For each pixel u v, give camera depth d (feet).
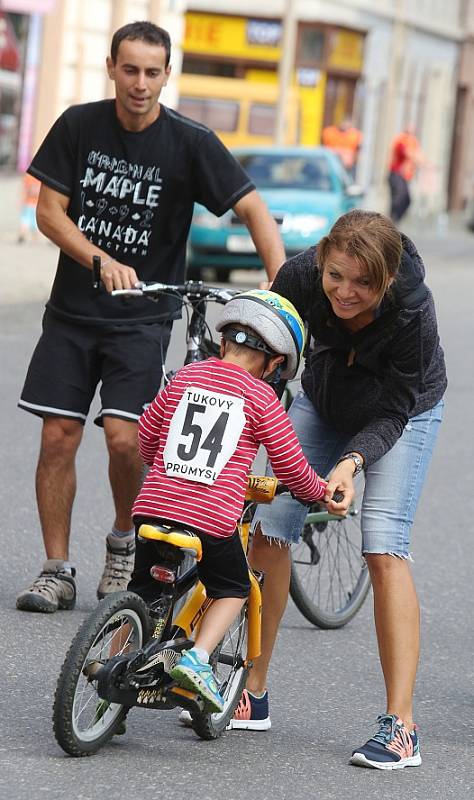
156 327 43.91
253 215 43.75
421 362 33.50
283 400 47.11
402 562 34.55
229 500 32.01
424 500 62.69
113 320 43.50
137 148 43.24
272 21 264.31
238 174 43.70
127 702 31.78
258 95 255.50
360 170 284.61
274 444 32.35
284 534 35.70
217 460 31.99
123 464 43.19
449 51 335.88
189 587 33.45
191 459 32.04
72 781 31.07
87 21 174.70
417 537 56.59
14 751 32.55
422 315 33.04
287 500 35.65
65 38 171.83
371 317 32.99
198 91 257.34
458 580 51.24
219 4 264.93
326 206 137.69
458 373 95.40
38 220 43.47
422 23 310.86
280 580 35.83
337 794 31.73
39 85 172.55
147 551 32.83
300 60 264.52
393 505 34.58
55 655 39.83
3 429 70.13
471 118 356.59
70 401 43.86
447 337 111.86
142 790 30.94
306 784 32.17
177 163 43.42
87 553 50.90
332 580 45.88
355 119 280.92
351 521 46.62
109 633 32.19
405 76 305.94
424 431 34.94
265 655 35.81
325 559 45.60
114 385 43.32
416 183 302.86
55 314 44.11
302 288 33.55
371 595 49.83
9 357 89.45
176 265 44.34
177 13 186.39
